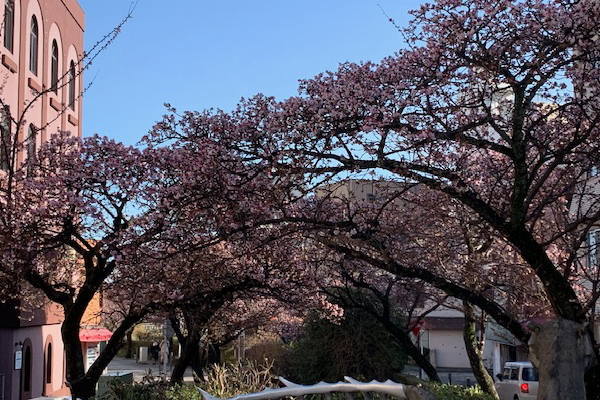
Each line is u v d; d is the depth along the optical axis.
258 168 8.31
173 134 8.84
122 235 10.42
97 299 29.78
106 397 12.18
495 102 11.33
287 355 22.88
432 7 8.28
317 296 14.23
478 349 14.27
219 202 8.62
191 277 11.23
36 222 10.88
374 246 8.59
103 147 10.95
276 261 12.51
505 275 12.39
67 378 12.22
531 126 8.36
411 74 8.26
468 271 11.35
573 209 13.74
